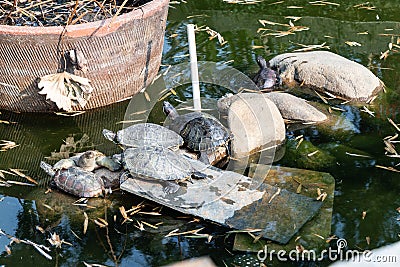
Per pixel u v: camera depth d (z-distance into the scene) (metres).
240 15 4.25
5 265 3.02
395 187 3.22
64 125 3.53
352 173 3.28
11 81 3.47
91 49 3.43
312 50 3.94
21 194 3.24
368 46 3.96
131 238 3.08
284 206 3.14
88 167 3.27
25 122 3.55
